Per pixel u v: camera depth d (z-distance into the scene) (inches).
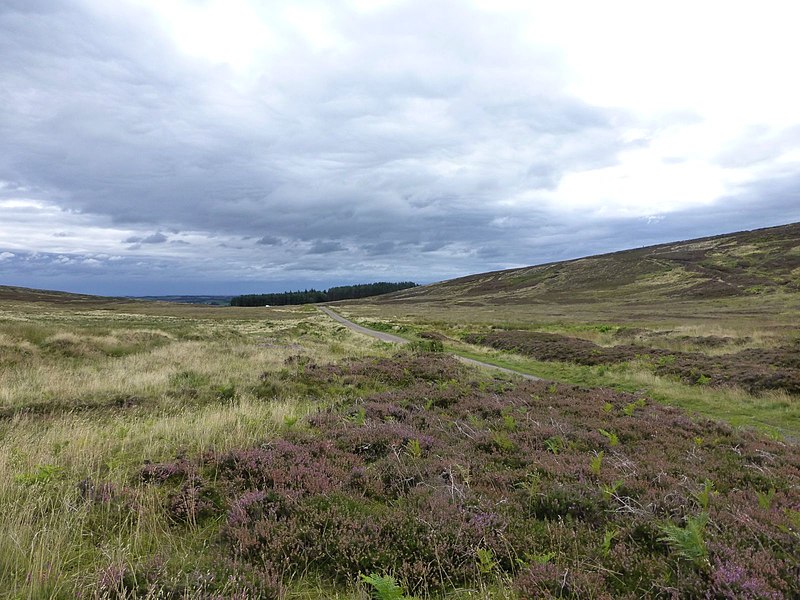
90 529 178.4
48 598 130.0
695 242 5959.6
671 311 2719.0
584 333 1658.5
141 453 272.7
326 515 184.2
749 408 545.6
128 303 5007.4
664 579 146.9
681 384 697.0
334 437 310.7
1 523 167.8
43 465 230.2
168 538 175.0
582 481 230.1
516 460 270.5
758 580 142.8
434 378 643.5
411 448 280.5
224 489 216.1
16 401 402.3
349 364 705.0
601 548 167.3
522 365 1002.1
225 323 2185.0
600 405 449.7
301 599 145.6
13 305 3277.6
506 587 148.9
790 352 829.2
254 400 442.0
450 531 174.2
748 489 238.4
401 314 3543.3
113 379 531.2
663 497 208.5
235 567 150.4
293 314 3553.2
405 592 146.2
